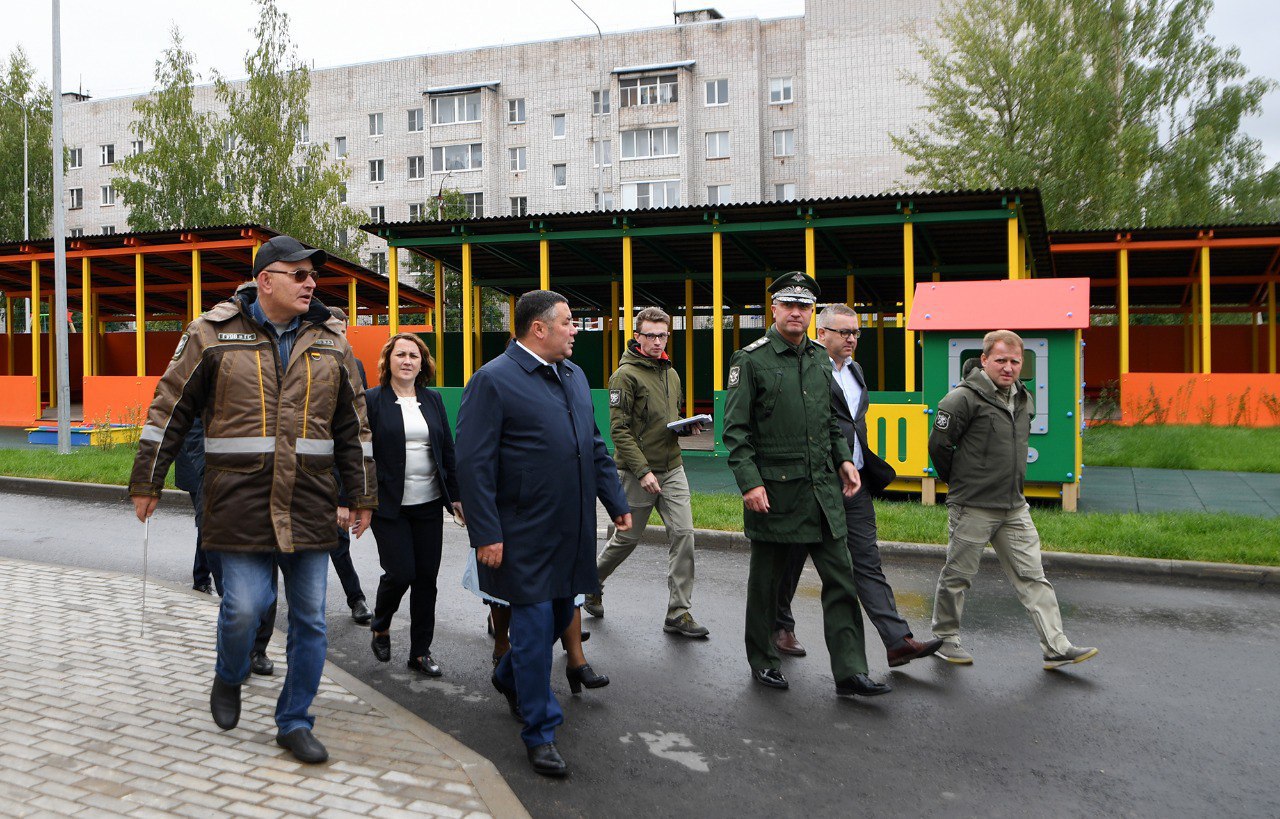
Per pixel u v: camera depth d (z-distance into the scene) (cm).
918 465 1014
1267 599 680
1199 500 1057
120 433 1675
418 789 354
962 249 1914
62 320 1541
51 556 834
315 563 390
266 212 3123
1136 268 2289
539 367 411
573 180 5056
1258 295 2612
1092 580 738
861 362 2827
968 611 647
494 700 482
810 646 572
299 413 381
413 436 518
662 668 529
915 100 4222
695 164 4925
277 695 464
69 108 6034
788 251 1966
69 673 484
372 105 5388
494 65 5191
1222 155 2920
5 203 4281
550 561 399
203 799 341
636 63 4972
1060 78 2739
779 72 4853
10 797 339
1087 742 424
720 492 1121
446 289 3400
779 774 391
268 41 3142
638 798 368
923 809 359
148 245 1934
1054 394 948
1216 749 416
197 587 677
